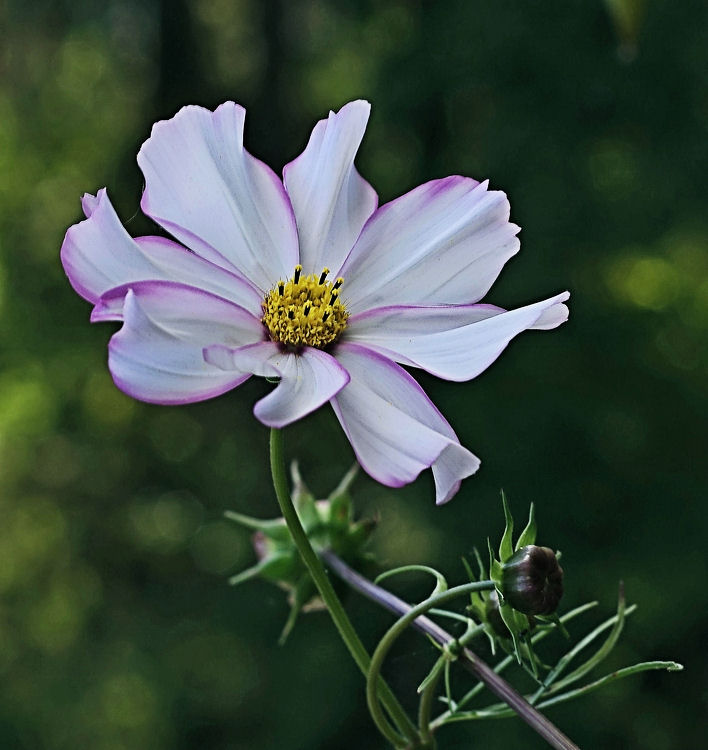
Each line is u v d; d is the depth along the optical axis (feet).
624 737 5.54
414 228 1.54
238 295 1.51
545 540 6.05
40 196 7.12
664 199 6.07
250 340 1.49
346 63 7.32
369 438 1.45
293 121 7.50
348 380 1.45
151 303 1.46
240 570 6.80
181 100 7.53
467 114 6.57
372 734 5.81
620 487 6.12
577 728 5.51
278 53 7.52
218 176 1.53
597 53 6.06
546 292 6.13
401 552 5.95
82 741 6.16
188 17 7.52
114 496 7.23
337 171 1.55
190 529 7.10
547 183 6.14
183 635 6.52
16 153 7.10
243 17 7.78
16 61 7.61
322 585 1.47
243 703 6.09
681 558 5.95
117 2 7.75
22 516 7.04
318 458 6.72
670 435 6.23
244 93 7.59
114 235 1.47
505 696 1.47
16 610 6.77
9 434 7.01
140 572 7.09
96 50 7.59
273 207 1.54
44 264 7.04
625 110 6.07
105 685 6.35
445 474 1.42
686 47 5.95
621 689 5.59
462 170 6.44
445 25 6.40
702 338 6.41
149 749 6.10
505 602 1.46
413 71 6.43
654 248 6.28
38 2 7.64
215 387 1.42
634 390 6.25
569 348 6.24
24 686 6.41
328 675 5.86
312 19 7.55
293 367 1.48
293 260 1.54
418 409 1.48
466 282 1.52
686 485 6.12
